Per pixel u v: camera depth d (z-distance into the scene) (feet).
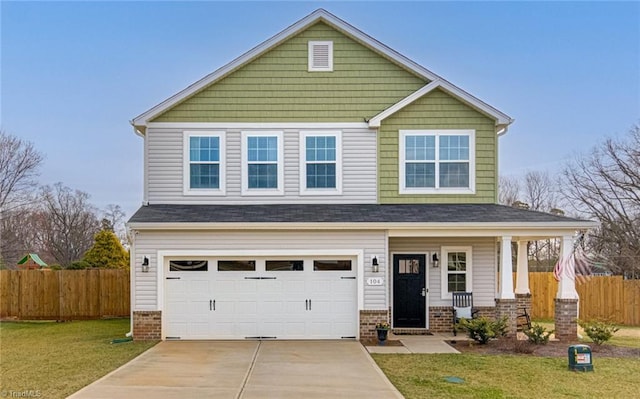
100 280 66.18
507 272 45.85
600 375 32.48
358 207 50.80
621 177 90.33
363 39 52.49
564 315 45.14
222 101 52.34
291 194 51.96
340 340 45.37
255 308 46.01
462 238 51.67
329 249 45.91
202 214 47.75
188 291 45.85
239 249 45.73
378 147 52.29
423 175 52.39
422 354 38.96
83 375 31.94
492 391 28.37
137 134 53.78
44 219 134.51
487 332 42.55
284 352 39.70
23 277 65.82
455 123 52.49
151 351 39.91
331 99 52.60
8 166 111.65
